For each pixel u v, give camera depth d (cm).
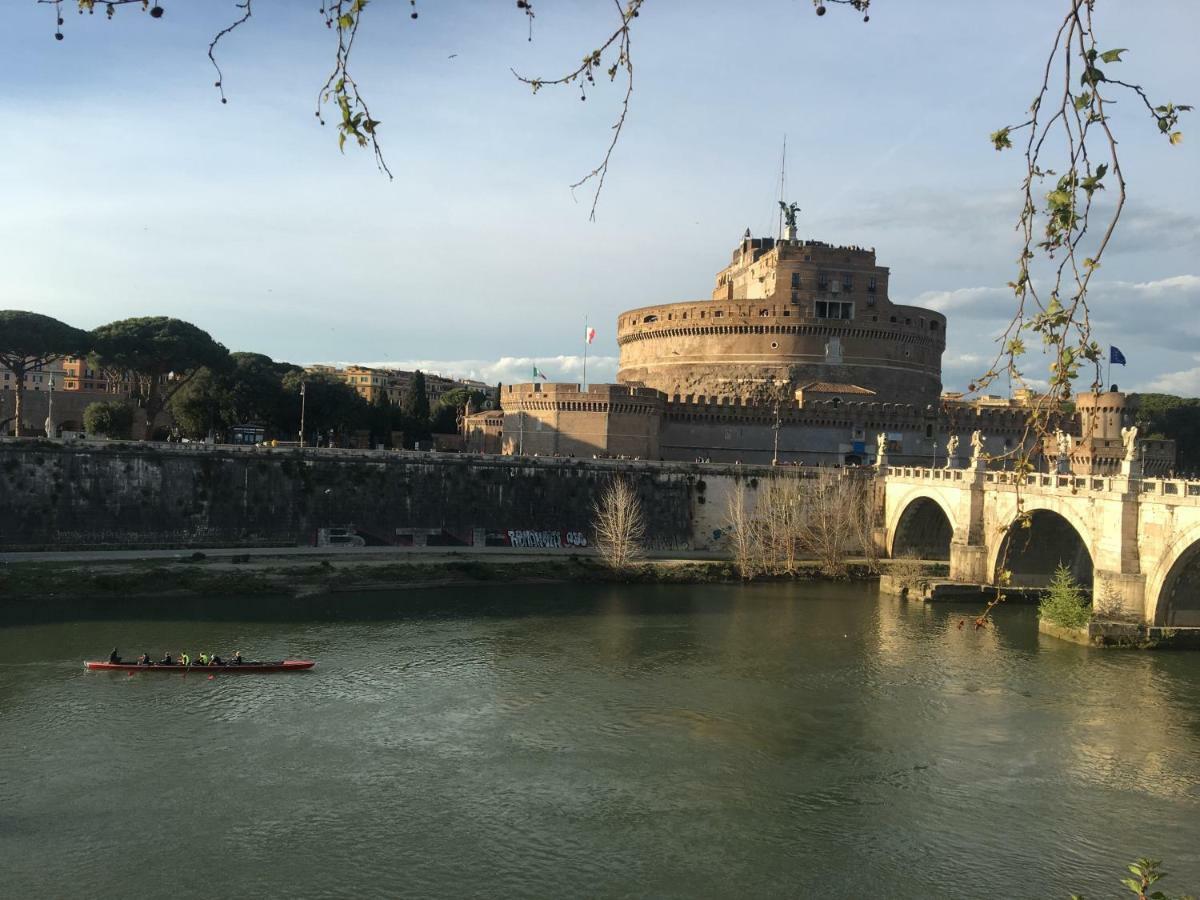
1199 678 6669
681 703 5997
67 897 3641
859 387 15762
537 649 7244
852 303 16150
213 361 13250
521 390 14312
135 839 4084
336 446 16275
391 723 5512
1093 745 5353
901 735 5488
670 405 14450
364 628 7781
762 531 11675
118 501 10194
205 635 7356
